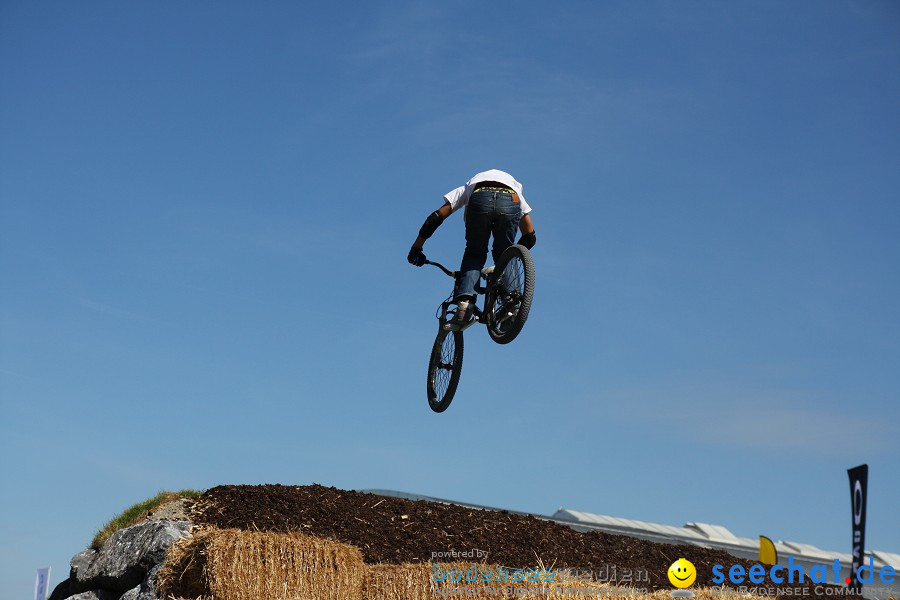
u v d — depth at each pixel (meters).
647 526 13.41
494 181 8.63
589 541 10.55
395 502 10.98
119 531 10.84
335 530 9.95
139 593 9.42
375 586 8.50
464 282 8.66
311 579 8.36
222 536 8.48
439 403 9.48
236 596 8.20
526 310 8.12
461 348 9.23
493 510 11.44
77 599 10.44
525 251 8.24
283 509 10.49
